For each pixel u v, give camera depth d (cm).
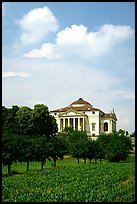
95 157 9456
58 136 11800
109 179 4853
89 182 4462
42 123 11438
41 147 6912
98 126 17912
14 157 5778
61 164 8969
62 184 4303
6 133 6169
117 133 10388
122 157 9581
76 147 9294
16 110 11469
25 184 4234
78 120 17788
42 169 6981
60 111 18038
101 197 3141
